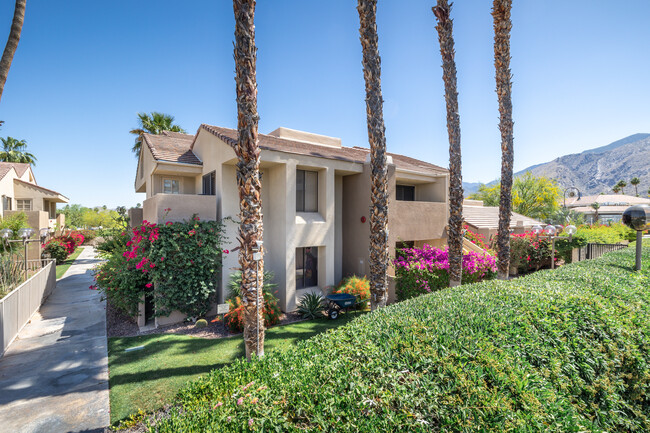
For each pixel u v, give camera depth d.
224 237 12.02
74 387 6.92
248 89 6.66
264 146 11.90
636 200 70.75
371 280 9.50
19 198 26.19
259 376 3.66
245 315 6.90
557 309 5.00
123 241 14.02
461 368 3.19
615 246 19.50
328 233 13.68
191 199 11.90
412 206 15.55
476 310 4.93
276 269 13.02
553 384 3.73
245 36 6.58
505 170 13.28
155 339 9.61
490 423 2.61
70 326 11.08
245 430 2.69
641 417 4.15
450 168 12.16
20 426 5.62
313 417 2.72
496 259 15.33
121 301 11.14
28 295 11.47
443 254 14.16
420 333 4.01
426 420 2.66
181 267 11.22
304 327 10.52
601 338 4.78
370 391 2.92
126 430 5.43
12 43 7.65
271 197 13.43
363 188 14.52
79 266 24.17
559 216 30.12
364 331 4.35
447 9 11.73
